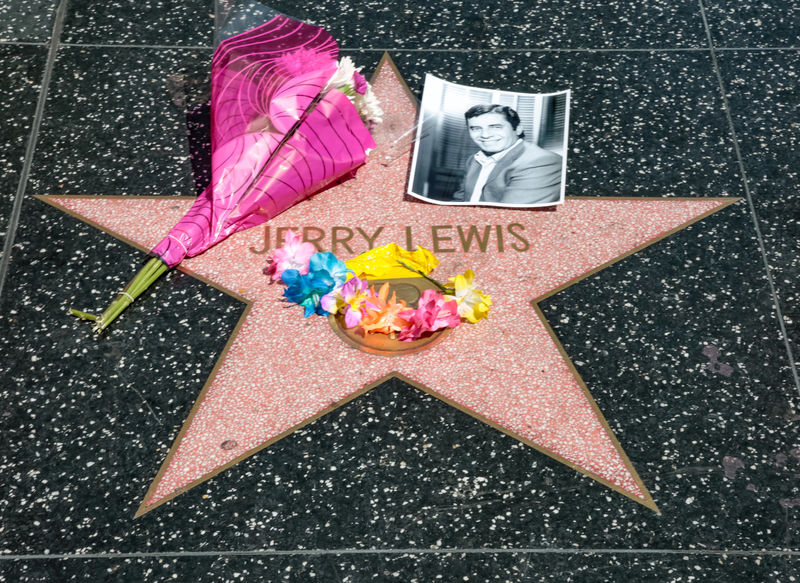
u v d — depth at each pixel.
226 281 2.08
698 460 1.82
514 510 1.74
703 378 1.95
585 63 2.61
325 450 1.82
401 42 2.65
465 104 2.46
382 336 1.98
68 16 2.71
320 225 2.18
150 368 1.95
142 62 2.59
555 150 2.36
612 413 1.88
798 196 2.30
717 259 2.16
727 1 2.80
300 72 2.24
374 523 1.73
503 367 1.94
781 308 2.07
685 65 2.62
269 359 1.95
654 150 2.39
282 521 1.73
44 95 2.50
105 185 2.29
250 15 2.39
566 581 1.66
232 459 1.81
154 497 1.76
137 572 1.67
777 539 1.71
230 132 2.17
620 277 2.11
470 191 2.26
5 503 1.75
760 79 2.59
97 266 2.12
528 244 2.16
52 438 1.84
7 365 1.95
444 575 1.66
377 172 2.30
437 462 1.80
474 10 2.75
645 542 1.71
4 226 2.20
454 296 1.98
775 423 1.88
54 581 1.65
